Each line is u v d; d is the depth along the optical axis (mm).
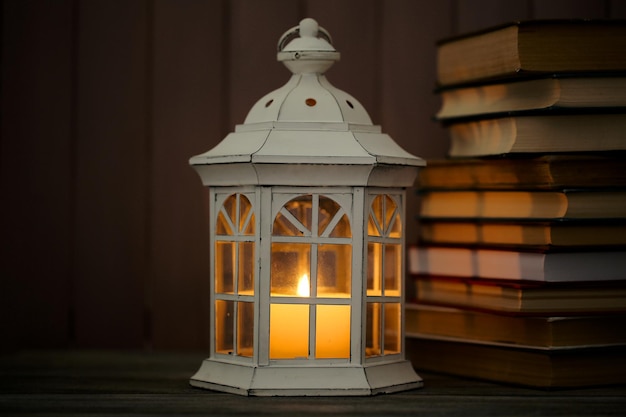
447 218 1628
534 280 1456
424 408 1263
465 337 1539
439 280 1604
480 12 1922
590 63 1468
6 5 1859
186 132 1890
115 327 1877
